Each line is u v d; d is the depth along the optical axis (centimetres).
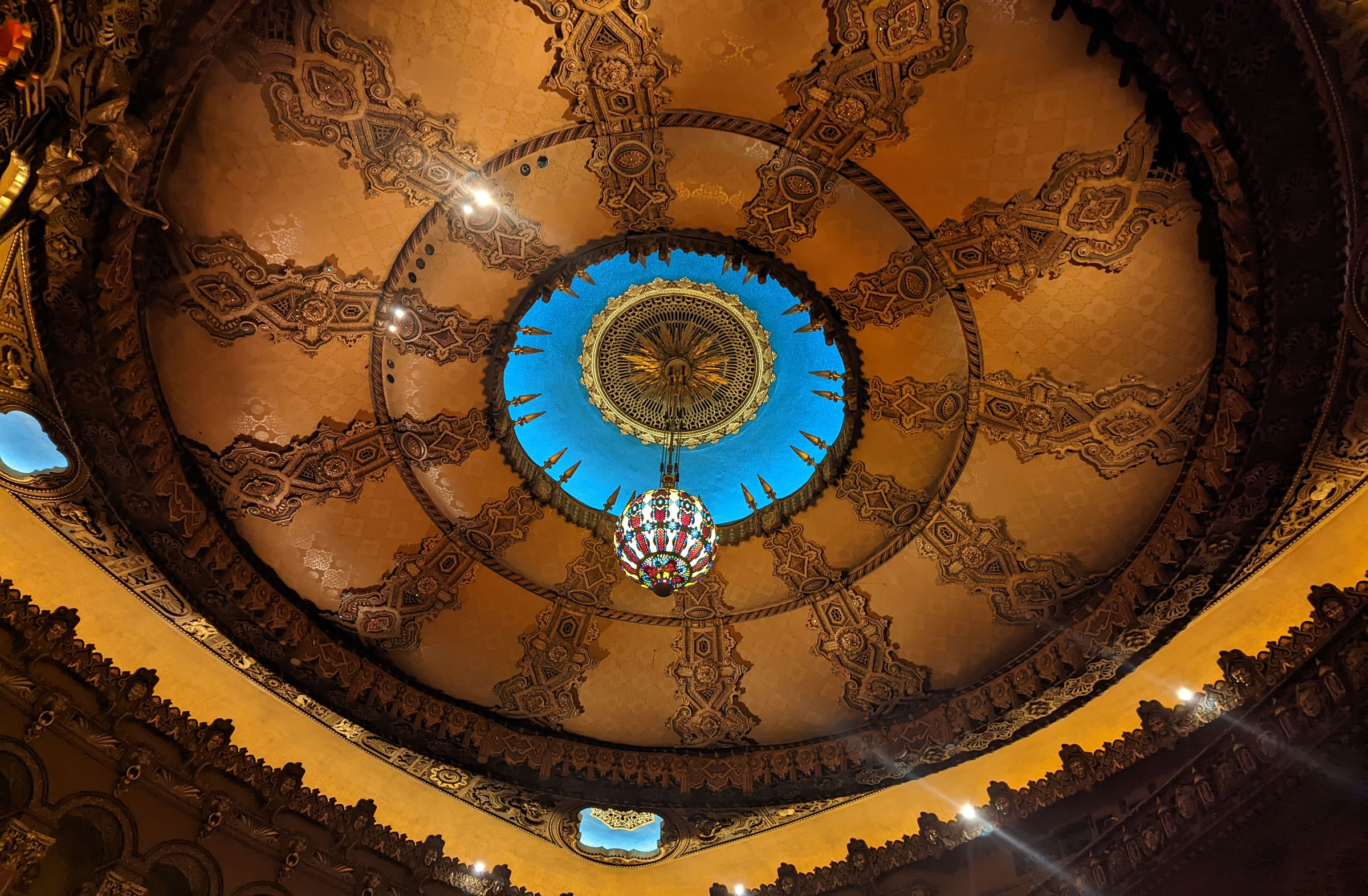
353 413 841
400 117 696
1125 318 739
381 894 794
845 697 931
